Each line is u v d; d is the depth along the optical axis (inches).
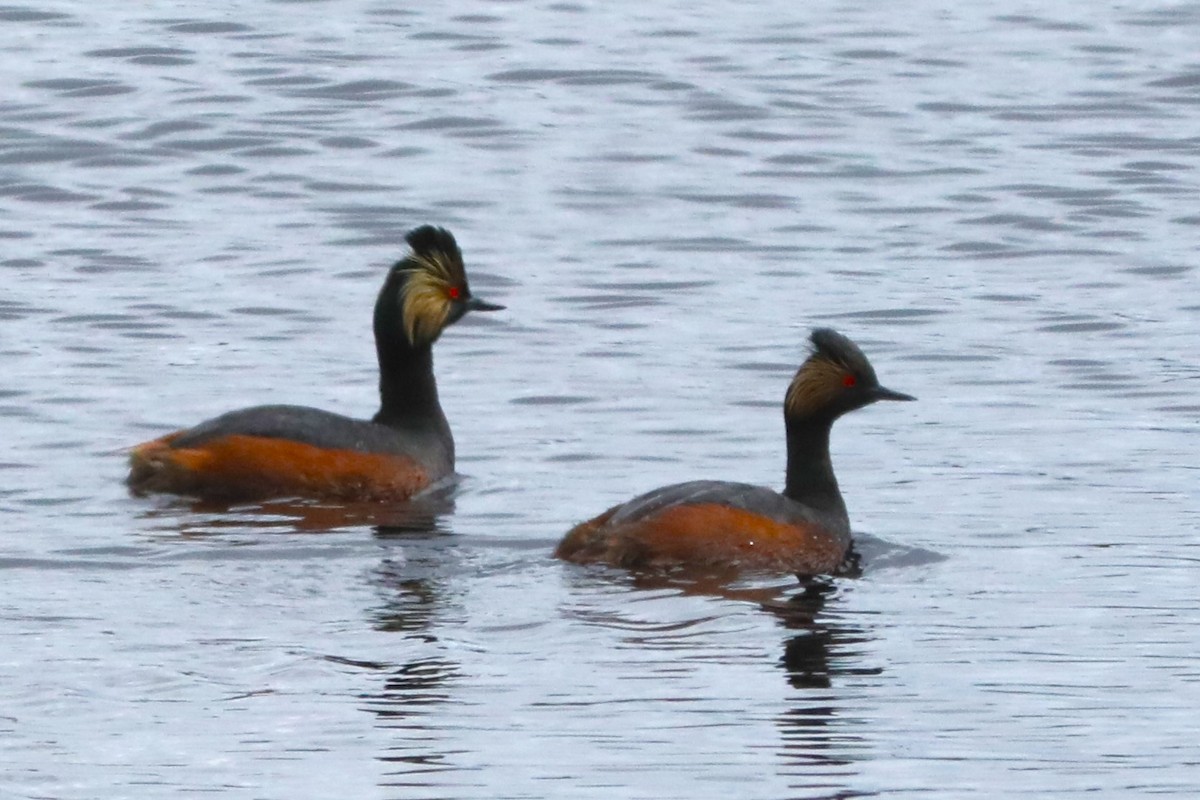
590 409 766.5
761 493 594.6
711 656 508.7
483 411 765.3
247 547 597.6
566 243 986.1
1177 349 842.2
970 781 435.8
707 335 861.2
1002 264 970.1
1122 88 1250.6
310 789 429.4
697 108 1196.5
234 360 820.0
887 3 1456.7
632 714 469.1
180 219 1010.1
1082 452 708.0
